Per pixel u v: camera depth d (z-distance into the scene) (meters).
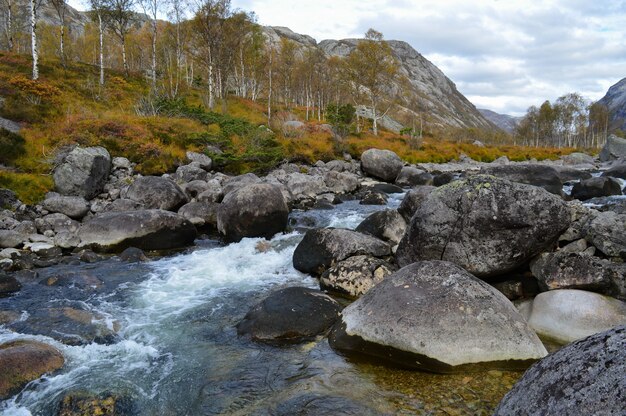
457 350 4.94
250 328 6.38
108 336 6.46
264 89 61.91
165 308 7.65
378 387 4.79
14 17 51.72
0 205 13.75
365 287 7.69
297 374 5.21
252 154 24.30
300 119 46.91
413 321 5.21
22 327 6.61
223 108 38.44
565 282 6.62
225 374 5.32
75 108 26.67
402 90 65.25
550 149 59.62
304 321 6.30
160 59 52.31
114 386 5.06
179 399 4.84
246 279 9.23
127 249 11.09
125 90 37.19
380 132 52.19
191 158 22.11
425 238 7.57
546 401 2.52
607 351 2.46
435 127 100.12
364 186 23.62
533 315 6.35
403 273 5.93
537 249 7.20
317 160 29.38
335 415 4.31
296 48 63.28
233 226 12.45
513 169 16.95
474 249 7.22
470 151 46.50
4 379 4.93
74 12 90.75
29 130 20.19
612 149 45.09
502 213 7.11
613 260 7.26
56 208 14.09
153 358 5.82
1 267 9.78
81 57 56.66
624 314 5.88
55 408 4.62
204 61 45.25
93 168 16.58
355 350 5.50
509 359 4.94
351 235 9.16
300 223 14.43
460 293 5.34
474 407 4.32
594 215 7.98
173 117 29.97
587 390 2.35
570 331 5.84
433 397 4.53
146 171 20.06
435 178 24.27
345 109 48.62
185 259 10.89
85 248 11.70
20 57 36.34
